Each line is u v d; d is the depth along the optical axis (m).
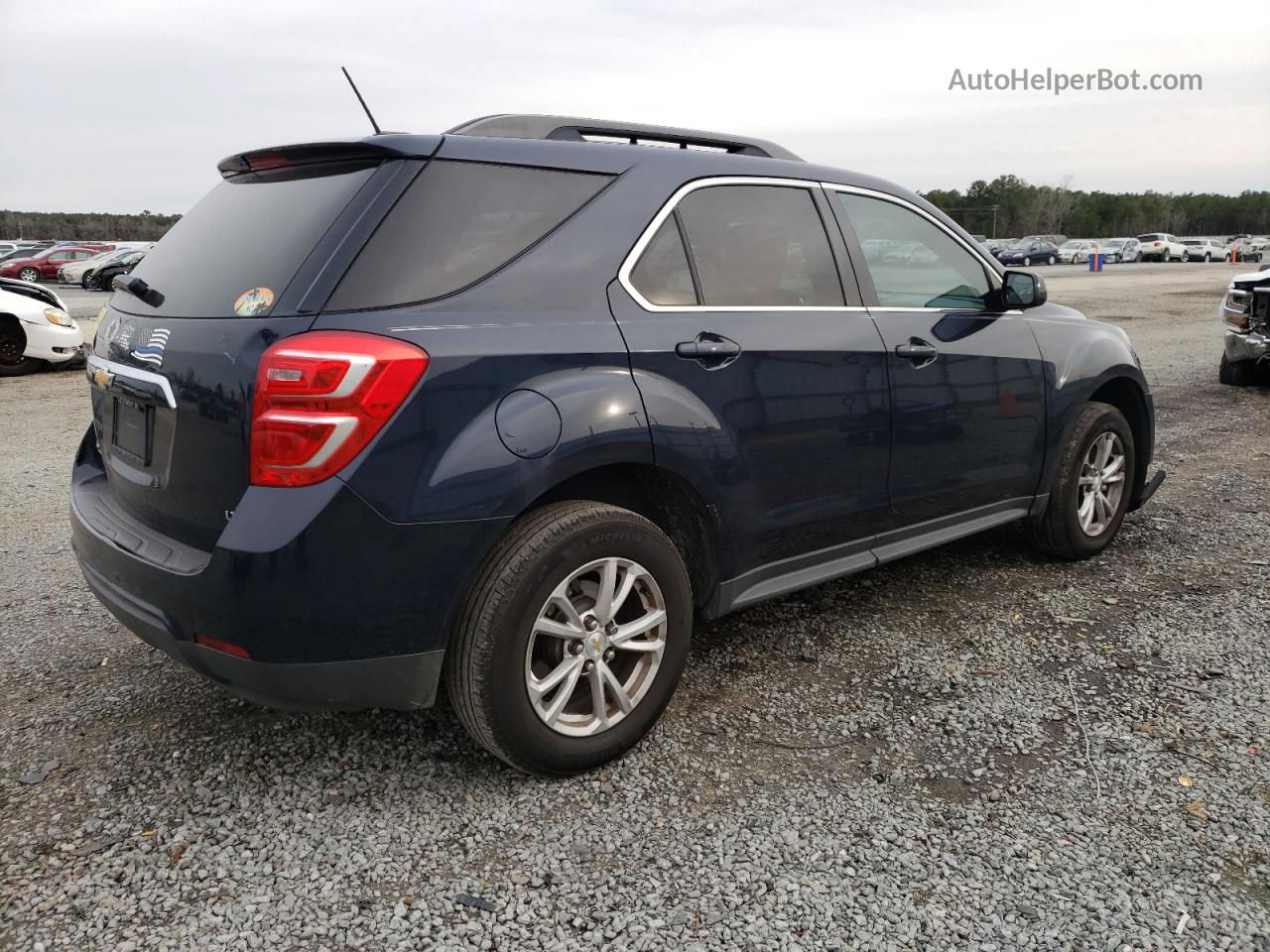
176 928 2.04
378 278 2.25
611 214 2.68
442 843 2.33
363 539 2.18
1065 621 3.66
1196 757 2.70
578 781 2.60
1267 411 8.18
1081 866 2.24
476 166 2.48
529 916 2.08
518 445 2.33
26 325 10.39
